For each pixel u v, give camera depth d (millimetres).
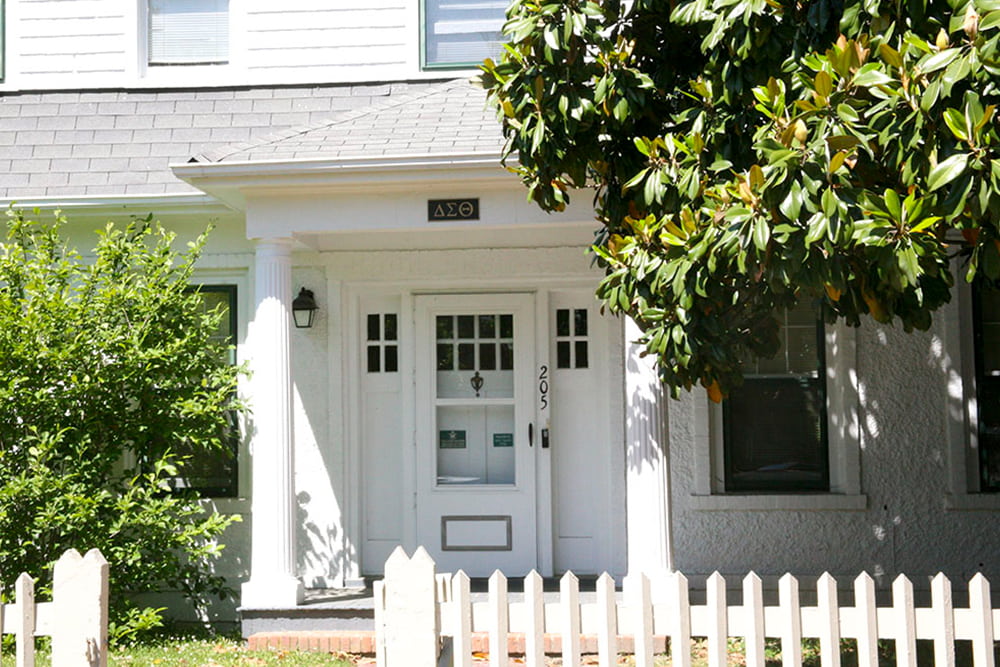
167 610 10617
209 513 10758
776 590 10273
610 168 7336
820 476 10477
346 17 11789
